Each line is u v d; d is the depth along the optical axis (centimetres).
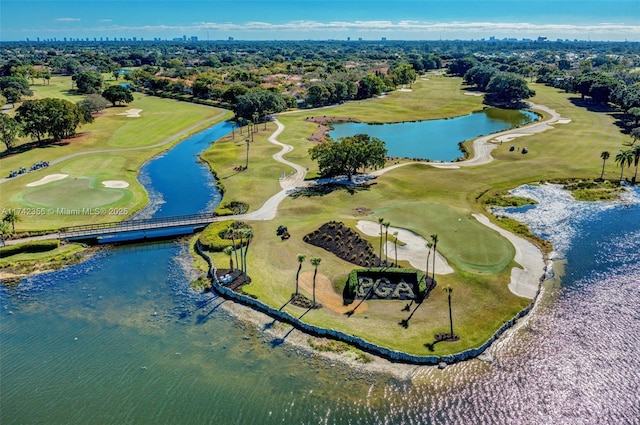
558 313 5384
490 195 9162
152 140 13800
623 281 6062
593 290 5866
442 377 4409
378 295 5669
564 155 11575
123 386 4388
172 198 9369
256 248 6919
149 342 5009
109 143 13262
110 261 6850
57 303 5772
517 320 5259
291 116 17588
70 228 7588
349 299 5634
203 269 6544
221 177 10419
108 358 4766
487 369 4506
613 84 17975
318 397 4197
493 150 12219
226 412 4062
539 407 4044
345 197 8888
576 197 9056
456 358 4619
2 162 11038
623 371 4438
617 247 7038
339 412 4028
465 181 9825
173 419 4009
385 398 4178
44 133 12744
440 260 6462
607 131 13800
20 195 8988
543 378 4378
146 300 5816
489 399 4141
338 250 6738
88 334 5166
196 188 9988
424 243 6950
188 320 5388
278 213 8219
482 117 17838
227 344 4947
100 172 10569
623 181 9831
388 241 7000
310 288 5878
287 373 4500
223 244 6994
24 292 6016
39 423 3997
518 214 8312
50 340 5062
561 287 5938
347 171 9912
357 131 15350
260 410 4072
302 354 4766
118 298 5875
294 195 9119
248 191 9431
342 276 6088
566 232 7581
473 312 5338
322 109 19125
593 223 7912
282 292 5797
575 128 14338
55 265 6700
